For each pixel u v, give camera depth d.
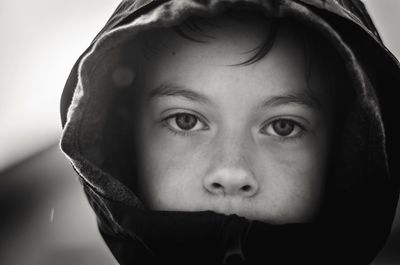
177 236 1.20
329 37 1.12
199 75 1.24
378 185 1.25
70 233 2.23
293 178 1.26
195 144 1.26
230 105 1.23
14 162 2.34
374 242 1.27
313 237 1.22
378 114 1.18
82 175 1.24
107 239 1.38
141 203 1.27
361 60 1.19
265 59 1.24
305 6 1.12
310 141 1.28
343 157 1.27
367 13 1.38
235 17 1.24
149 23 1.12
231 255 1.19
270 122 1.26
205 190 1.24
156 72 1.28
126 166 1.33
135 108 1.32
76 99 1.22
